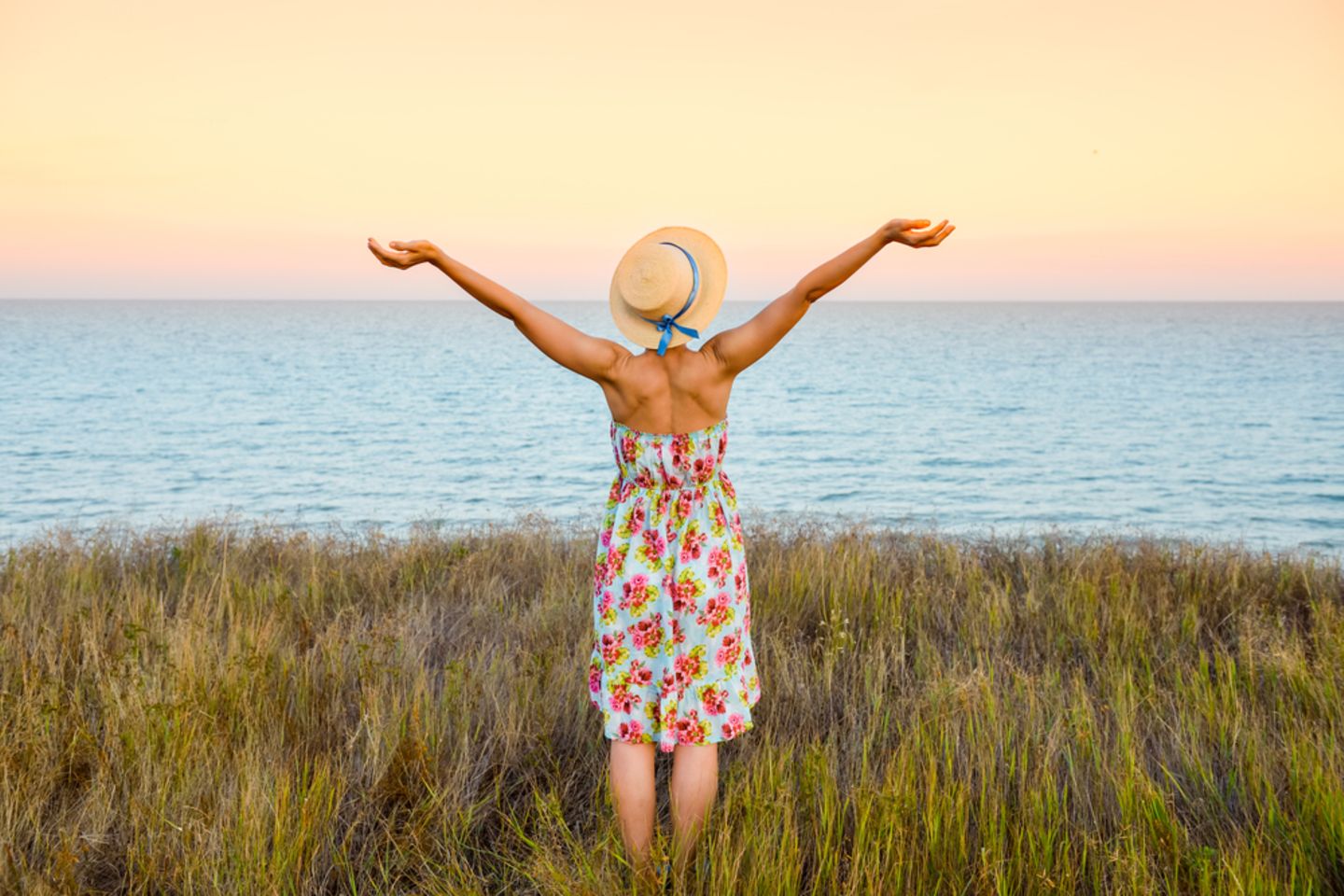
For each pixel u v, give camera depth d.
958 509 21.22
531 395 53.53
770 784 3.43
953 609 6.10
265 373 66.25
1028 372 70.69
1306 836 3.13
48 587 6.55
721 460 3.25
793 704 4.46
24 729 3.82
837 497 22.86
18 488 23.14
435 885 3.08
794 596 6.21
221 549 8.07
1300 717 4.21
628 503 3.24
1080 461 29.16
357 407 45.28
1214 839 3.28
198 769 3.53
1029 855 3.07
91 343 106.44
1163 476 26.17
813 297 2.98
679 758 3.23
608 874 3.01
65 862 2.97
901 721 4.21
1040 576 7.00
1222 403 47.62
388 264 2.99
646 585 3.18
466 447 32.16
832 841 3.29
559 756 4.04
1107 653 5.16
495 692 4.43
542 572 7.19
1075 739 3.85
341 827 3.46
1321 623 5.45
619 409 3.18
